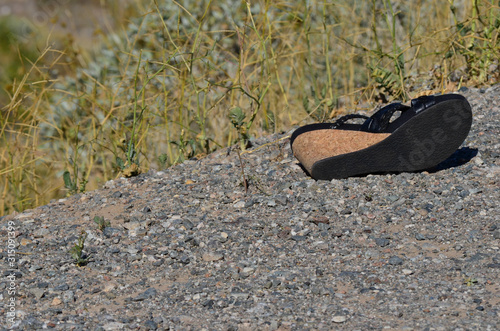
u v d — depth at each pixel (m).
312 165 6.70
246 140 8.26
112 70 11.54
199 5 11.54
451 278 4.91
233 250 5.69
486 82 9.30
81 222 6.64
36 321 4.70
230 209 6.54
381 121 6.56
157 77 10.46
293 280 5.11
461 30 9.23
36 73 10.94
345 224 5.95
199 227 6.17
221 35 11.34
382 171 6.68
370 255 5.38
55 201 7.41
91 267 5.60
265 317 4.58
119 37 11.65
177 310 4.77
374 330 4.28
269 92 10.03
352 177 6.75
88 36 13.27
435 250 5.35
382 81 9.08
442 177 6.59
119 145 8.70
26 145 9.47
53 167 10.43
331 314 4.55
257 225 6.07
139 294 5.08
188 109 9.38
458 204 6.02
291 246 5.68
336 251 5.51
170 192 7.15
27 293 5.16
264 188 6.96
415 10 11.51
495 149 7.12
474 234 5.53
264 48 9.04
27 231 6.47
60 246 6.07
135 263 5.62
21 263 5.71
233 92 9.27
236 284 5.11
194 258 5.62
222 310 4.73
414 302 4.62
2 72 10.73
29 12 16.52
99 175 9.96
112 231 6.25
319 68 11.38
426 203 6.12
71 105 11.08
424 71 10.14
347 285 4.96
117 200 7.15
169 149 8.91
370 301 4.69
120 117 9.72
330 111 9.03
